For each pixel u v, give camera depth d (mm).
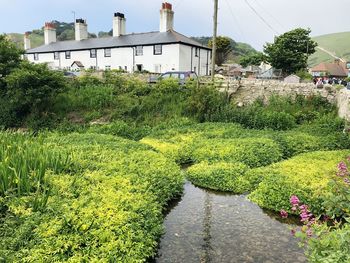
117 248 6250
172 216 9031
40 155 8938
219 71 51219
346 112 18281
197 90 24203
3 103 26766
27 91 24391
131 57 42531
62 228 6441
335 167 11117
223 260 6801
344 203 5344
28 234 6215
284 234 7949
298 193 9383
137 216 7371
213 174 11781
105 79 30734
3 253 5551
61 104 27156
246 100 25172
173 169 11695
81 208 7180
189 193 10867
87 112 26359
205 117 22922
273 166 12047
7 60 27531
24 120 25922
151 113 25000
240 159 13414
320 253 4477
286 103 23172
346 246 4090
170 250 7176
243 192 10820
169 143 16359
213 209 9523
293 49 47281
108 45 44531
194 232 8047
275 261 6754
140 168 10805
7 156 8234
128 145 14328
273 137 16547
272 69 46094
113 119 24719
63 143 13961
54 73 26344
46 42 55625
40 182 8250
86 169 10070
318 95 23141
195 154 14578
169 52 39344
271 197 9562
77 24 51062
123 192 8547
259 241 7598
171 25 43219
